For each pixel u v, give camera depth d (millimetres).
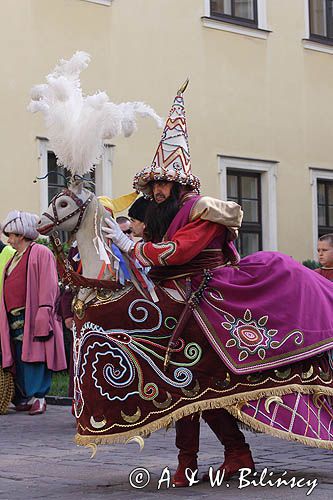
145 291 6855
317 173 22641
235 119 20969
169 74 19719
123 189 18797
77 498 6688
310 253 22422
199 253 6973
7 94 17266
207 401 6797
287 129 22031
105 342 6805
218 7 20875
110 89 18703
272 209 21656
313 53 22703
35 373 12430
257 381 6883
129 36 19016
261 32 21516
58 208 7109
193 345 6840
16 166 17281
